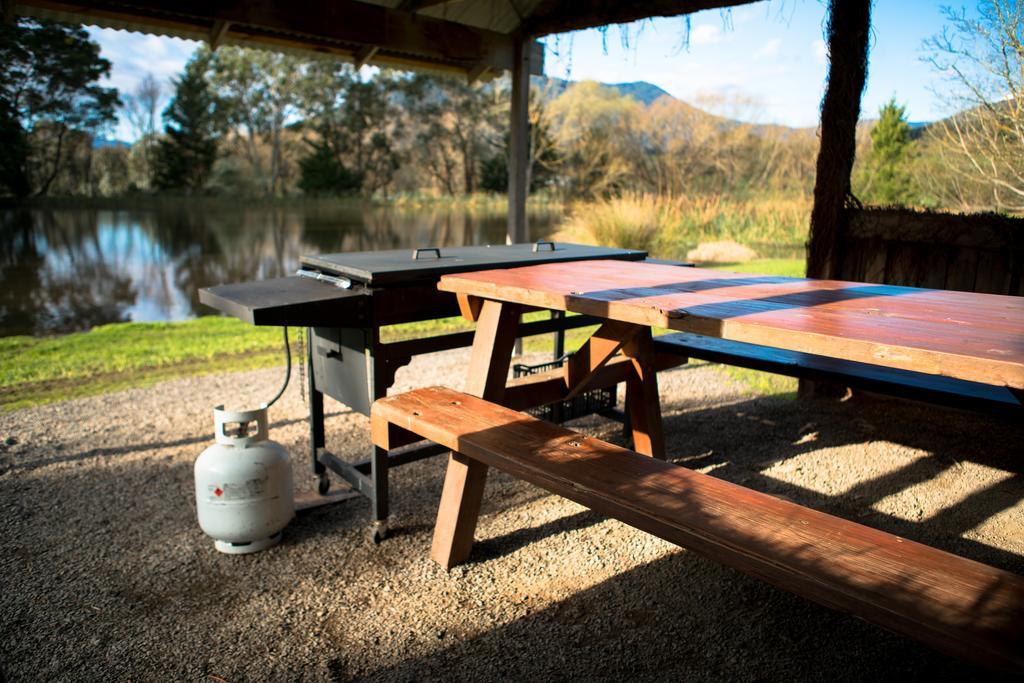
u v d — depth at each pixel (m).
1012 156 7.20
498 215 35.78
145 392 4.88
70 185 39.38
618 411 3.75
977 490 3.12
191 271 16.42
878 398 4.58
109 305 11.50
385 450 2.63
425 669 1.91
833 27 4.17
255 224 30.14
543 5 5.09
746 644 2.03
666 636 2.06
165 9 3.89
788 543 1.45
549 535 2.74
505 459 1.94
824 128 4.36
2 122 32.03
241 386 5.06
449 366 5.59
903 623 1.17
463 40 5.19
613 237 12.04
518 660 1.95
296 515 2.94
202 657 1.97
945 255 4.06
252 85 46.22
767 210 17.44
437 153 47.94
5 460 3.57
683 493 1.71
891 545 1.45
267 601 2.27
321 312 2.40
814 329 1.65
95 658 1.97
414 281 2.66
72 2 4.16
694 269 3.03
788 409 4.43
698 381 5.17
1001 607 1.20
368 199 44.31
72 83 33.44
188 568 2.50
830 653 1.98
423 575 2.44
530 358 5.58
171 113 44.66
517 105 5.50
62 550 2.63
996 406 2.42
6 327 9.20
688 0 3.97
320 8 4.45
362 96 46.03
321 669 1.91
